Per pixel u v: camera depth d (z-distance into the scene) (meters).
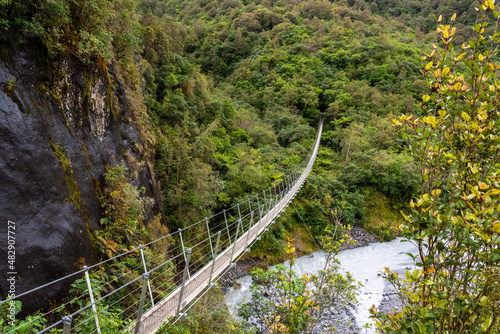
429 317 1.56
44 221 4.20
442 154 1.85
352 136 24.41
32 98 4.43
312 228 17.06
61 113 5.06
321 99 33.50
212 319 7.23
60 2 4.95
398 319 1.96
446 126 1.81
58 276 4.20
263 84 34.66
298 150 23.05
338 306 10.22
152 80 13.15
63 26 5.23
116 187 6.14
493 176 1.66
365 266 14.22
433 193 1.75
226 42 41.88
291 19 48.75
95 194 5.54
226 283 11.55
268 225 9.59
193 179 11.70
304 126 26.27
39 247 4.02
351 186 20.88
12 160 3.94
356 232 18.16
